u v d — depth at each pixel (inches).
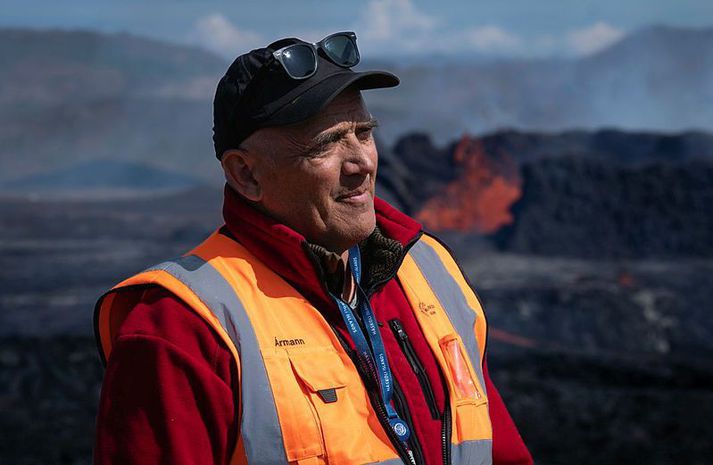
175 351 61.6
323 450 62.1
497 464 77.8
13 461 304.5
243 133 67.7
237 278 66.2
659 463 306.2
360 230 69.0
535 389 398.9
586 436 335.0
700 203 1032.2
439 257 79.5
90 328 646.5
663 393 396.5
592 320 713.0
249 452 61.3
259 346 63.5
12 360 426.3
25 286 823.1
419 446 67.6
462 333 75.2
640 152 1380.4
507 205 1163.3
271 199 68.6
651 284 819.4
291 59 65.2
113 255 1019.9
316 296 68.3
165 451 60.1
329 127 67.1
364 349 68.1
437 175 1232.8
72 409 372.2
